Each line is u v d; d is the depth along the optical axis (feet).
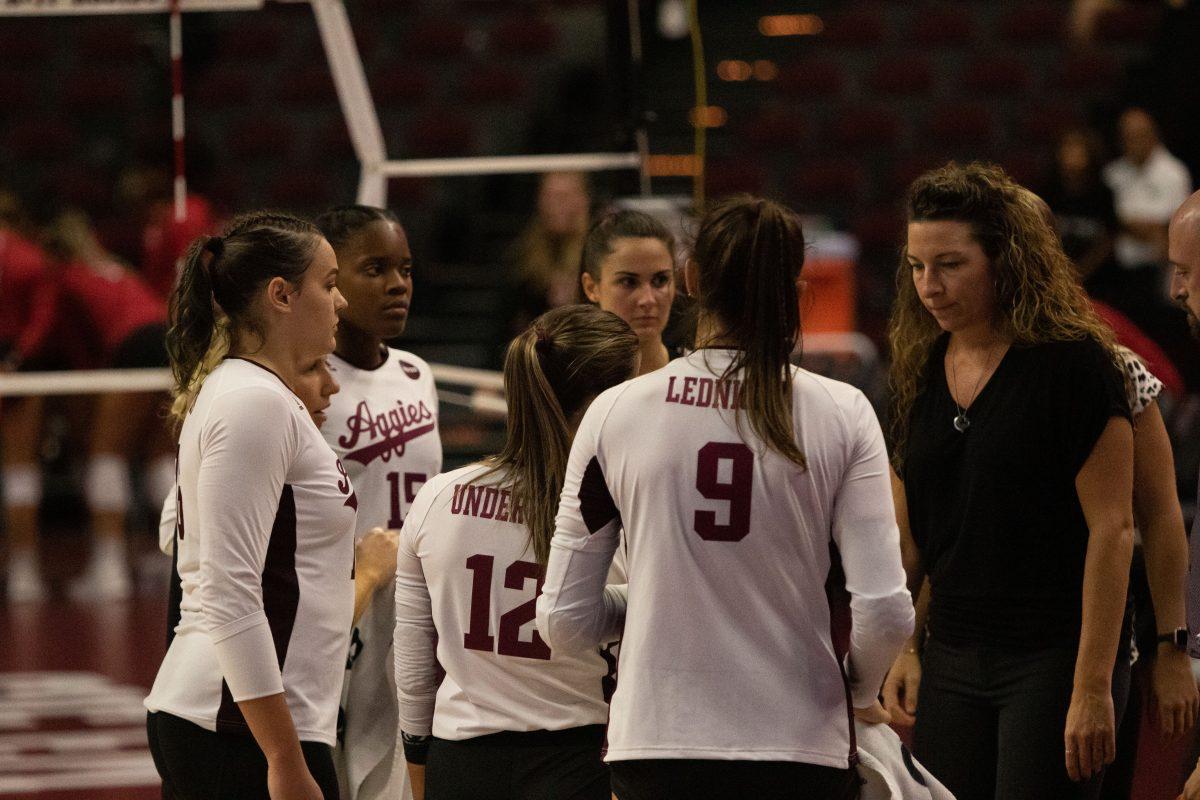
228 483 19.79
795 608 18.47
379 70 117.08
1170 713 22.84
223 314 21.36
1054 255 22.86
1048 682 22.26
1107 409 21.76
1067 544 22.45
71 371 73.67
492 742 21.34
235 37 120.78
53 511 96.89
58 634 61.67
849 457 18.61
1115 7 114.93
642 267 27.73
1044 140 107.96
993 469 22.50
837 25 115.14
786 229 18.81
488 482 21.65
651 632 18.44
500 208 100.27
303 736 20.57
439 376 39.45
